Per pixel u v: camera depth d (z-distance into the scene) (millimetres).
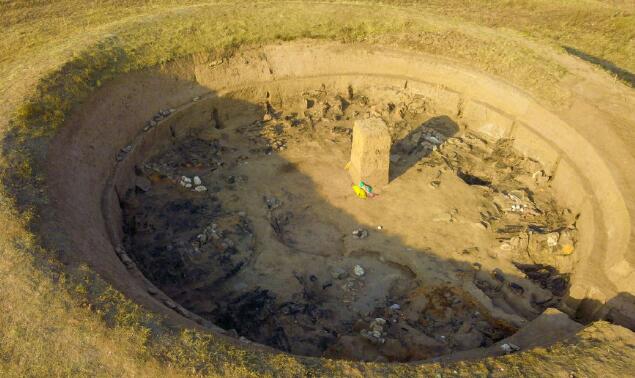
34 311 8891
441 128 19250
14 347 8562
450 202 15641
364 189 15867
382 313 12242
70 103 14984
